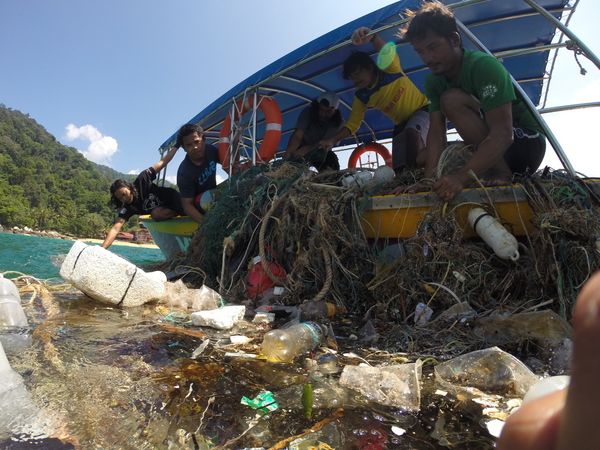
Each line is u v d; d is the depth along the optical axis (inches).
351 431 40.1
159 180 261.1
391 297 92.4
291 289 106.6
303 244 117.1
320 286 108.7
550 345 61.3
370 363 61.4
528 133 117.0
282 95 243.3
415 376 50.9
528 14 166.1
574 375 8.4
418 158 145.4
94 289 92.4
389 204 108.0
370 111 271.1
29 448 34.4
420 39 107.3
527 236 86.0
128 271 94.9
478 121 104.7
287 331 65.7
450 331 72.2
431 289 86.1
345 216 112.9
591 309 8.1
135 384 49.2
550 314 64.8
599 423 7.7
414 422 42.4
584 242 77.2
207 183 200.4
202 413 42.8
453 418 43.4
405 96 192.4
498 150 94.3
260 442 37.6
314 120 227.1
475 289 85.4
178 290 105.7
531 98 235.5
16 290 85.4
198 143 192.4
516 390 50.0
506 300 82.0
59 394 44.8
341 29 160.7
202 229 152.7
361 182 126.3
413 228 106.3
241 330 78.8
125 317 84.7
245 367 57.2
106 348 62.6
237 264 131.0
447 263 87.1
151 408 43.3
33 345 61.8
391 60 176.7
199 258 150.9
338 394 48.6
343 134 211.2
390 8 146.7
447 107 108.3
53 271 174.9
